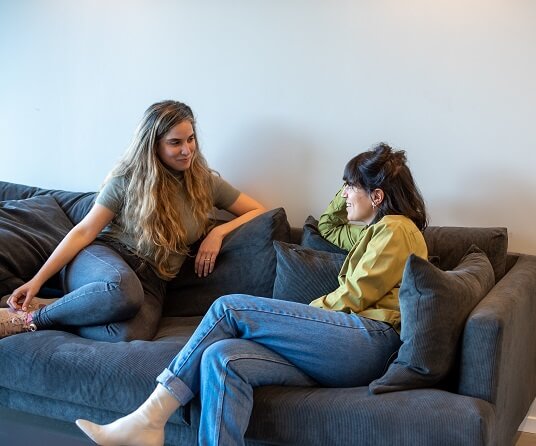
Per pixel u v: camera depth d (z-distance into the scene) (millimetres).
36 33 3365
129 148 2734
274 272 2693
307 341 2037
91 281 2494
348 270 2205
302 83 2930
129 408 2145
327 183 2955
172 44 3125
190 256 2824
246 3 2971
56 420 2328
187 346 2074
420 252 2154
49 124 3422
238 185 3111
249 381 1961
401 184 2203
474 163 2729
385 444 1851
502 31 2623
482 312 1942
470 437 1790
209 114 3111
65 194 3225
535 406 2777
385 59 2789
